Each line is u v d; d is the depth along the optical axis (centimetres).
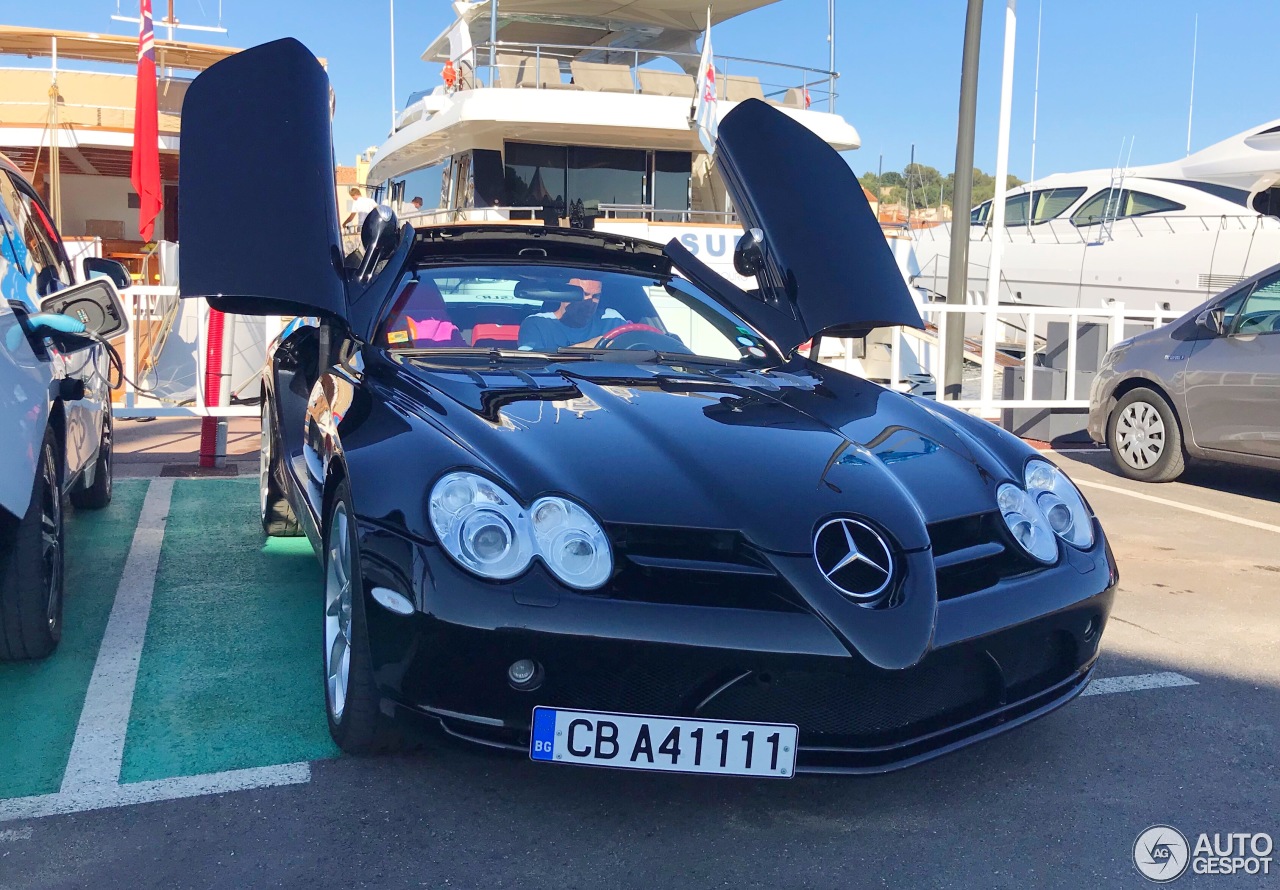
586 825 237
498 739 221
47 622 315
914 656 220
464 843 228
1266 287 621
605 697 221
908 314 373
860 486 247
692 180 1185
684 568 222
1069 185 1330
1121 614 404
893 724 230
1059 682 259
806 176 391
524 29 1239
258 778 253
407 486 232
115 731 277
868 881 219
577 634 212
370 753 264
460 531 220
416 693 222
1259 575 462
